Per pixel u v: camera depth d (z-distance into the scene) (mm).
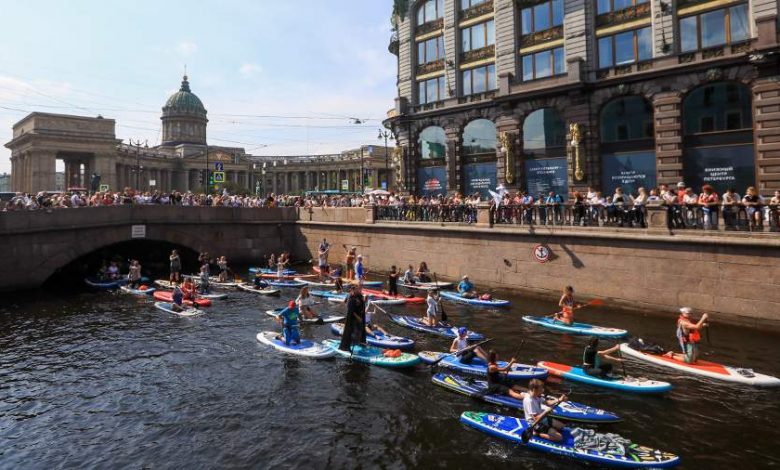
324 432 11492
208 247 35469
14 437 11602
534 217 23875
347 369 15328
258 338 18281
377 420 12000
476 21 35344
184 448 10977
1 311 23250
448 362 15117
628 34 28109
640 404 12344
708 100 25297
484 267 25750
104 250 35375
